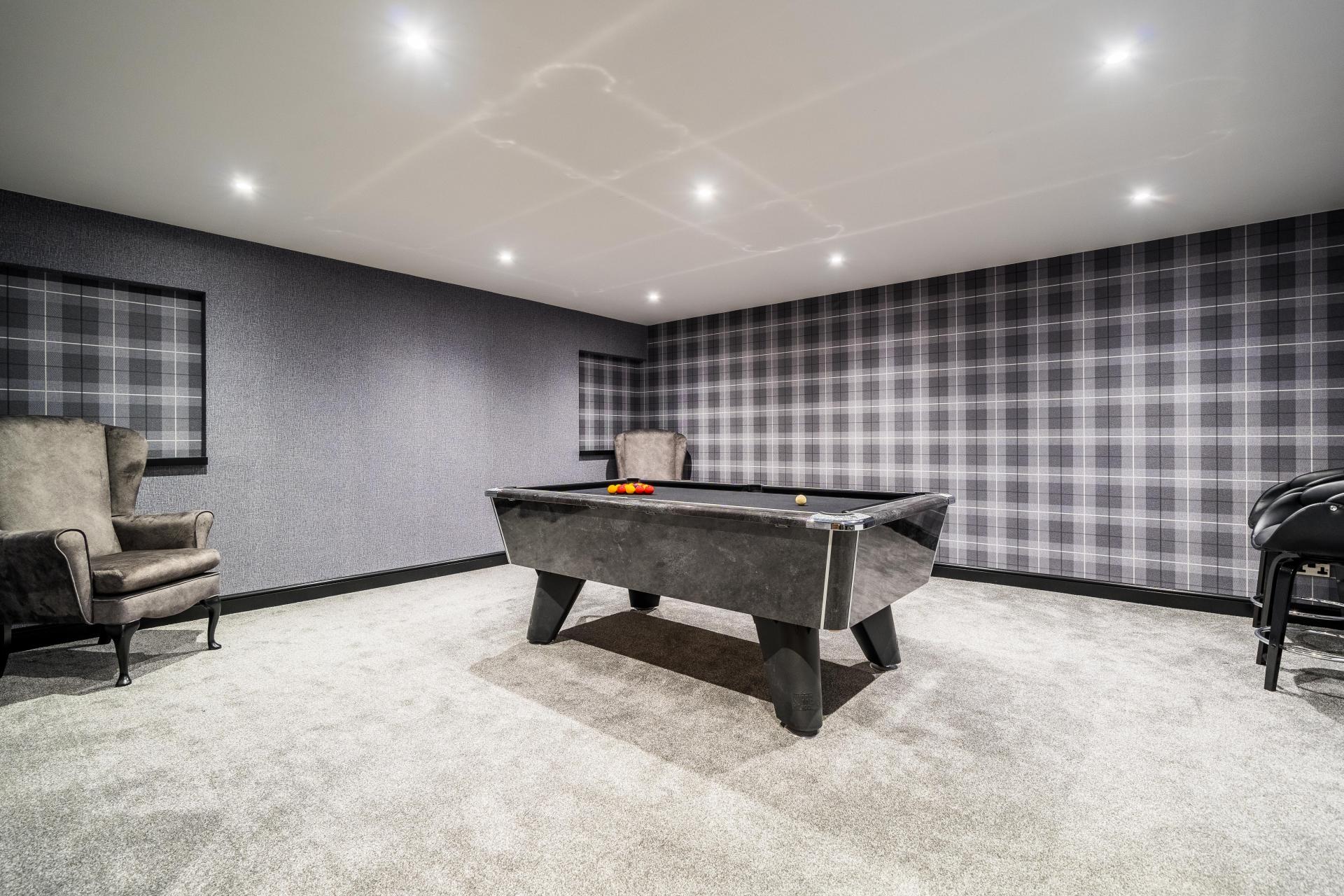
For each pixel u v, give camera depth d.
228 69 2.00
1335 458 3.30
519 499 2.91
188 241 3.51
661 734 2.11
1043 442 4.17
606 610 3.68
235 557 3.68
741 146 2.54
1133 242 3.81
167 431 3.53
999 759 1.94
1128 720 2.20
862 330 4.98
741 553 2.14
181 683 2.56
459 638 3.16
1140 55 1.94
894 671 2.69
